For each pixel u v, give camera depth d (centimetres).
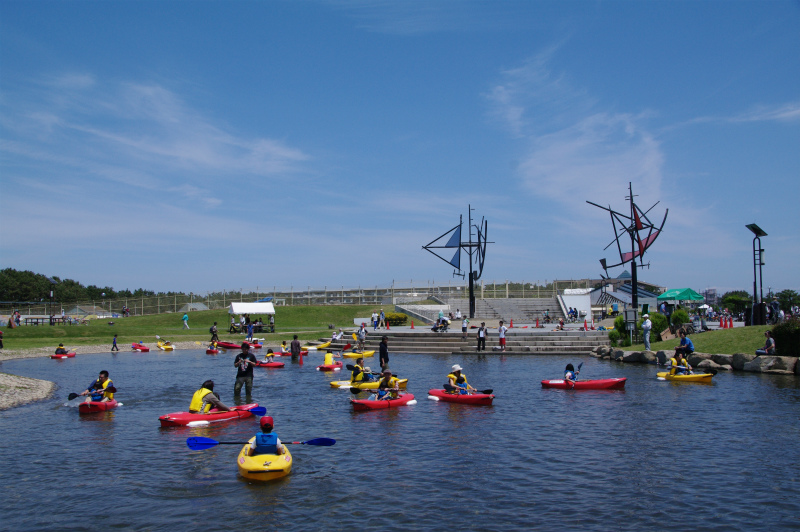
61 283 13938
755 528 1032
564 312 7475
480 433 1716
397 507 1132
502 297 8694
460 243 6000
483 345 4316
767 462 1402
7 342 5066
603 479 1290
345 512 1108
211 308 9200
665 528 1031
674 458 1441
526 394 2392
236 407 1984
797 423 1784
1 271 12538
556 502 1155
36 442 1639
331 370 3356
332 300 9256
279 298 9306
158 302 9256
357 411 2066
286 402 2264
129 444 1611
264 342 5528
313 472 1350
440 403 2209
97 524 1066
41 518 1093
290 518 1083
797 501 1155
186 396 2430
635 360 3503
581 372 3080
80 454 1513
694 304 7200
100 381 2159
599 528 1031
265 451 1377
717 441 1593
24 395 2427
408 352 4450
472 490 1224
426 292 8931
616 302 7094
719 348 3209
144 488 1251
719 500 1162
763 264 3766
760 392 2309
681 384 2577
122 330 6219
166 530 1038
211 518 1086
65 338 5519
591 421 1861
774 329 2941
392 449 1544
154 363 3838
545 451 1515
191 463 1429
